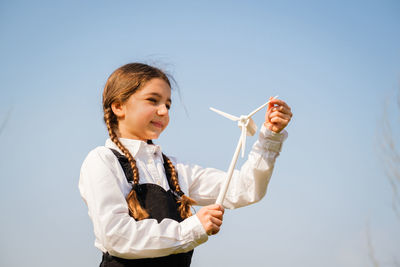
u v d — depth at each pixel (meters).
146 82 2.39
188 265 2.18
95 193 2.01
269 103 2.28
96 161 2.11
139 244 1.91
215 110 2.21
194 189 2.51
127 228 1.93
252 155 2.36
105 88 2.50
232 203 2.41
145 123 2.36
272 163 2.31
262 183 2.33
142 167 2.26
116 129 2.45
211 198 2.49
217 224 1.97
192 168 2.57
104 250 2.10
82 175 2.14
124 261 2.02
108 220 1.93
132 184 2.16
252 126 2.18
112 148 2.30
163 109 2.35
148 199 2.14
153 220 1.99
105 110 2.45
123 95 2.38
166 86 2.44
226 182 2.05
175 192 2.30
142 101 2.36
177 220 2.17
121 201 2.03
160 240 1.92
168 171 2.37
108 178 2.05
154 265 2.03
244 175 2.38
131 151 2.29
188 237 1.94
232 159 2.09
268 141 2.30
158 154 2.40
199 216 1.97
